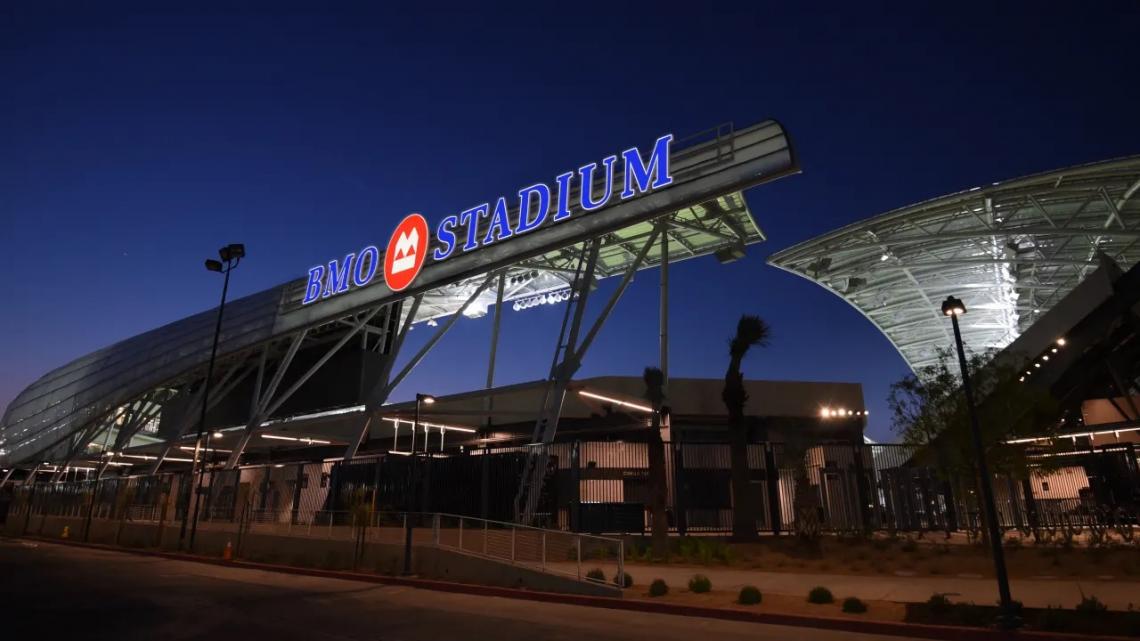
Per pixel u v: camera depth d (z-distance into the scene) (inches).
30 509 2054.6
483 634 463.2
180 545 1246.3
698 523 1205.7
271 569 997.2
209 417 2554.1
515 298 2122.3
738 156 1219.2
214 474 1386.6
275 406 1932.8
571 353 1323.8
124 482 1617.9
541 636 456.1
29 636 438.6
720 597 613.3
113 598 637.9
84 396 2726.4
